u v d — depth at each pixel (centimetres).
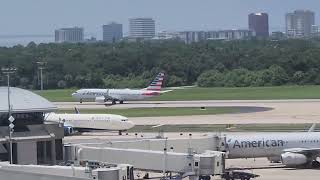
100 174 17462
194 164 19788
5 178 12275
